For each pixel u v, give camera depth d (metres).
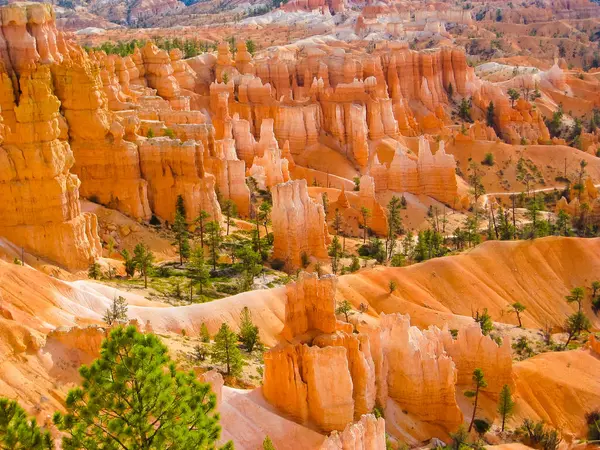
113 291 91.31
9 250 94.50
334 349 70.88
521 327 113.00
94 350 63.75
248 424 66.12
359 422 61.44
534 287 123.94
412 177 175.88
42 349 61.78
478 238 150.62
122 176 119.38
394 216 155.75
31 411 56.19
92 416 41.81
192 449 41.44
